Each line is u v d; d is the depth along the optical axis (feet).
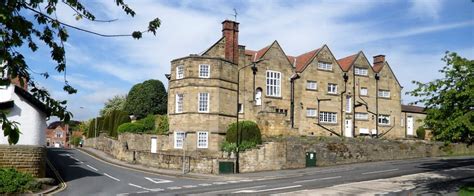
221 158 112.57
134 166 124.26
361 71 174.70
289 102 156.87
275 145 119.44
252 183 89.66
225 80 137.18
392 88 181.57
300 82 159.53
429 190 75.72
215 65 135.33
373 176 98.07
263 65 153.07
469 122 66.49
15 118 80.23
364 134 170.50
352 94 170.30
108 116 202.08
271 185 85.35
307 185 84.48
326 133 161.99
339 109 166.81
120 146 143.43
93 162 133.49
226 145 119.85
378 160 140.15
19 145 80.48
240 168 113.60
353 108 169.07
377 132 173.99
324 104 163.43
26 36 17.24
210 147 131.54
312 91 161.68
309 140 129.70
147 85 202.28
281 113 141.69
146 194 73.92
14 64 16.02
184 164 113.39
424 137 177.27
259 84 151.02
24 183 74.54
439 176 96.07
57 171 105.70
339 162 131.13
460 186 79.61
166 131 151.12
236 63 144.66
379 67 180.96
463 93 67.26
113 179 95.71
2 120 14.67
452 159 140.77
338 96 167.12
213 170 110.93
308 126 158.61
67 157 144.77
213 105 133.80
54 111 18.37
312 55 167.22
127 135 150.20
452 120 69.62
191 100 133.49
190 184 89.04
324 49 167.22
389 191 75.46
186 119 133.18
